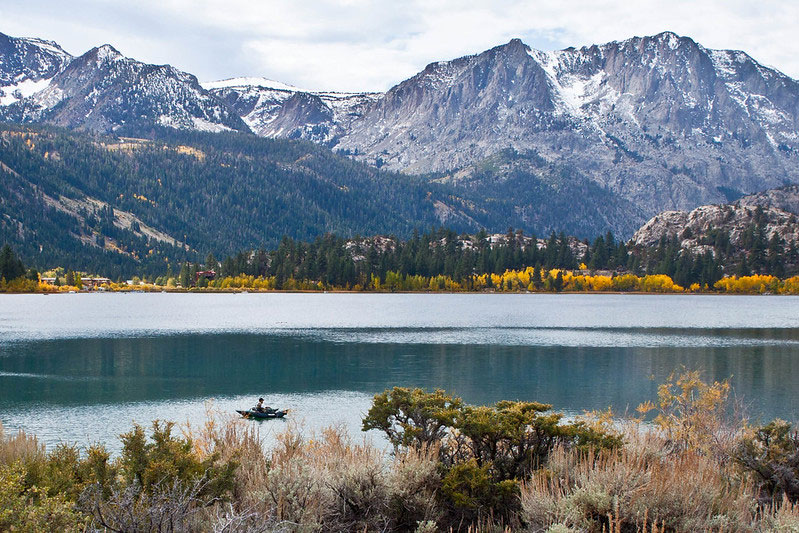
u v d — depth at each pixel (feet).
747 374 206.49
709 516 39.70
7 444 53.16
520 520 44.65
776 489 53.88
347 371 217.97
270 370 220.02
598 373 210.38
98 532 34.06
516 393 173.37
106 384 191.31
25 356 256.73
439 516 43.60
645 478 42.96
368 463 45.83
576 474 46.09
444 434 59.21
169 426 49.19
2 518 32.76
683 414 75.41
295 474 43.27
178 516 36.14
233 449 55.11
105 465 45.70
